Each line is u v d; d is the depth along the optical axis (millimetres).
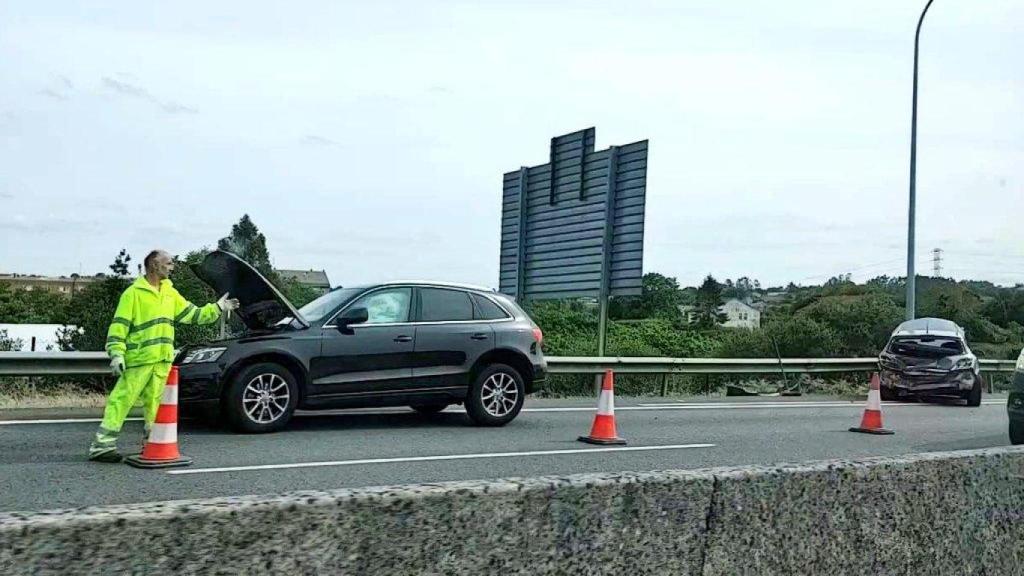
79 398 12625
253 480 7555
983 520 3641
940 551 3457
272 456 8781
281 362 10484
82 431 9961
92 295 19859
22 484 7074
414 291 11469
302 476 7812
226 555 1974
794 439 11695
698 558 2781
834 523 3131
